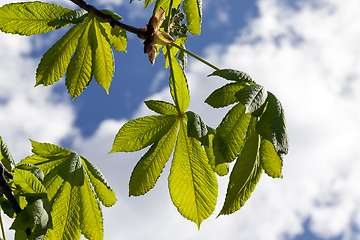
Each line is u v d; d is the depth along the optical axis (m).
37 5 0.84
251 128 0.81
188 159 0.86
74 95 0.89
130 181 0.85
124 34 0.88
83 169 0.84
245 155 0.80
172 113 0.87
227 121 0.81
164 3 0.92
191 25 0.95
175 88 0.87
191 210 0.86
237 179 0.80
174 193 0.86
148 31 0.85
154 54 0.86
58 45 0.88
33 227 0.76
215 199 0.86
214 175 0.86
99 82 0.90
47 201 0.77
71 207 0.84
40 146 0.84
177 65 0.87
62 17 0.84
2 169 0.77
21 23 0.84
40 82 0.88
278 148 0.78
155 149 0.86
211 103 0.81
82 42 0.89
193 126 0.82
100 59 0.90
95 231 0.84
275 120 0.78
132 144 0.86
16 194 0.78
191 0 0.94
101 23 0.88
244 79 0.80
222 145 0.80
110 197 0.86
